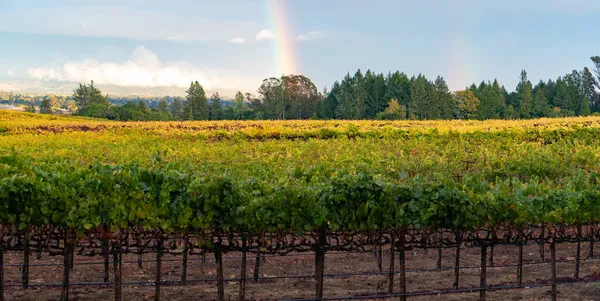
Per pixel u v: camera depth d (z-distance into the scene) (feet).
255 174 44.01
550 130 107.14
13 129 141.49
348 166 53.47
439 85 332.60
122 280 33.68
